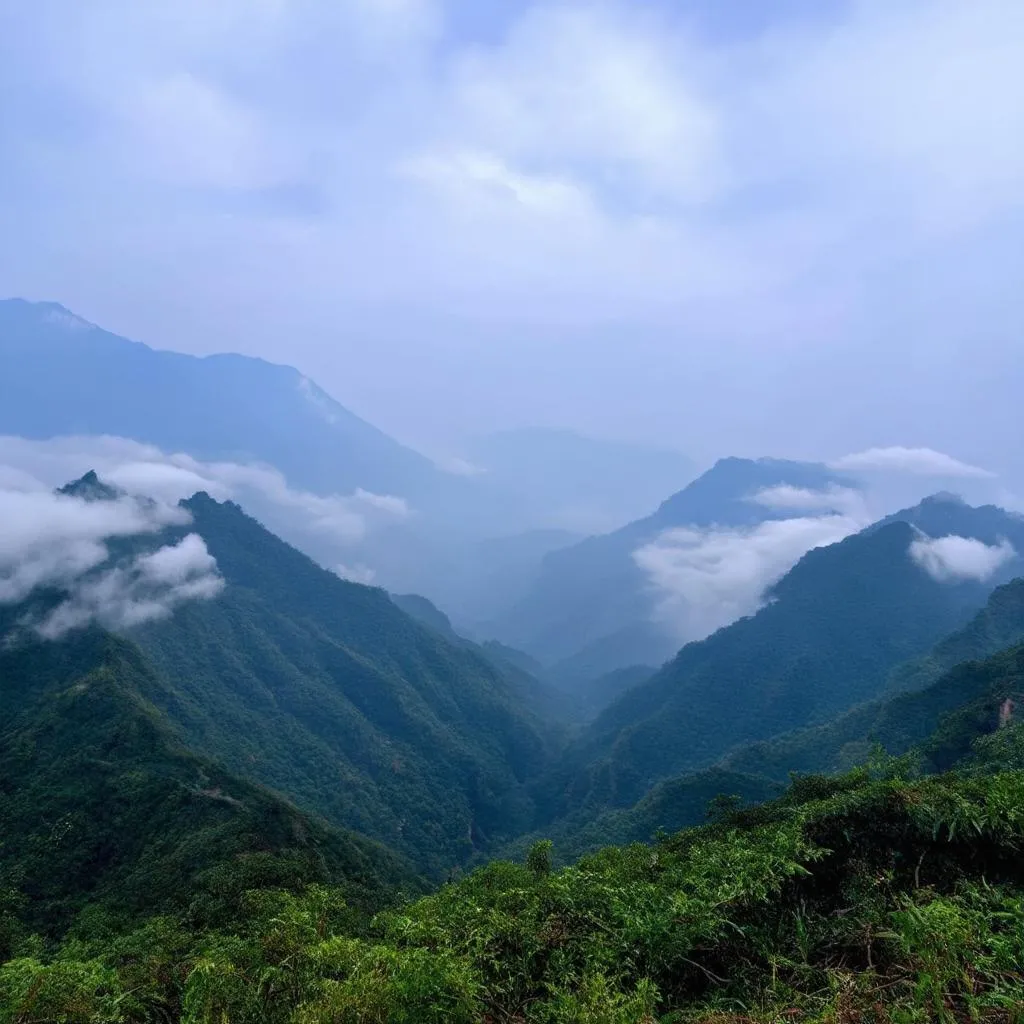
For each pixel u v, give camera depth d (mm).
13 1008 4938
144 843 43844
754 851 7043
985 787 7402
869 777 12039
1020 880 6215
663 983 5617
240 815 44344
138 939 11555
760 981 5422
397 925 6543
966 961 4629
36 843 45250
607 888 6645
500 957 5855
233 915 15852
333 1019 4574
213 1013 5059
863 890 6328
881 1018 4426
